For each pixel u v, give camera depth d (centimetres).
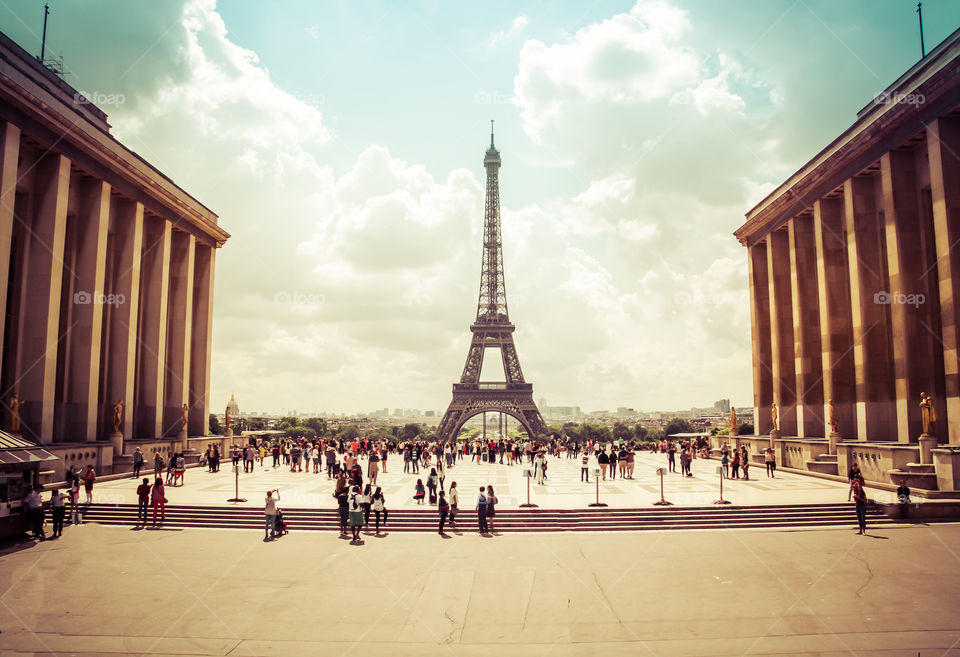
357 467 4828
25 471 3975
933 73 5559
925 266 5941
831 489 5569
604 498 5131
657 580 2997
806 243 7981
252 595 2761
